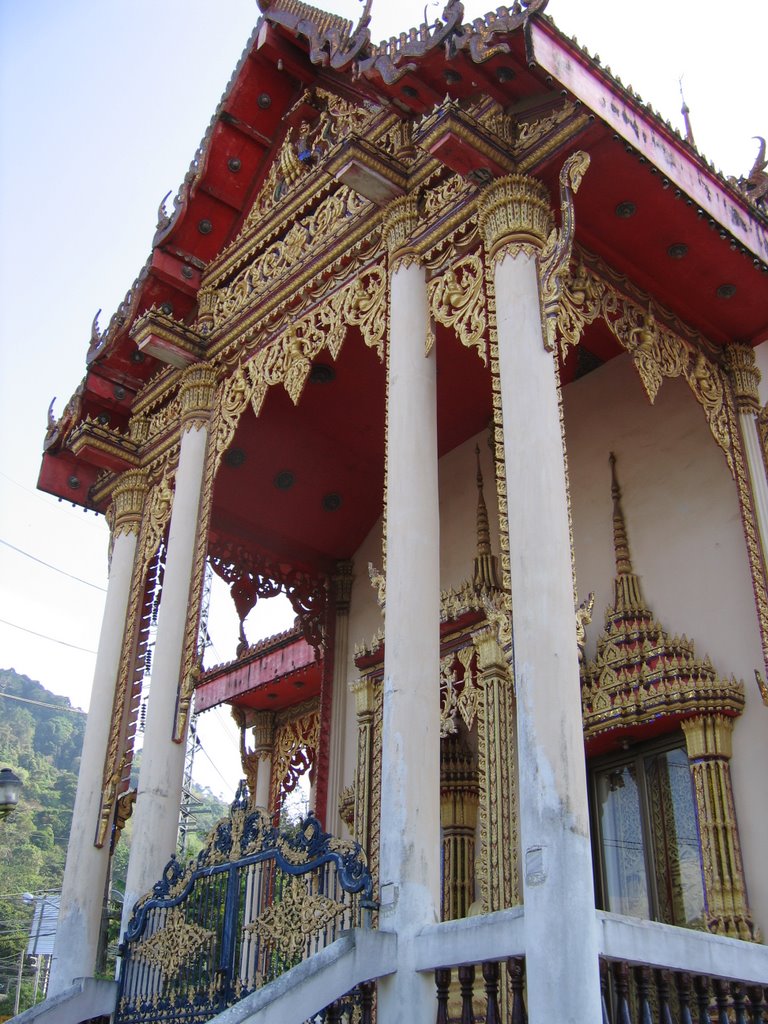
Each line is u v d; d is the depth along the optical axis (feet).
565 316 26.14
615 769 32.48
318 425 42.22
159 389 40.34
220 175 39.68
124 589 38.70
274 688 53.62
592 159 24.81
